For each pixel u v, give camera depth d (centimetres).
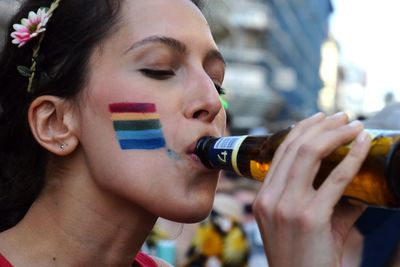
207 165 111
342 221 102
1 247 115
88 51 113
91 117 111
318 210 88
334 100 5638
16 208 126
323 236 88
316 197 89
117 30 112
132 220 113
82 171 114
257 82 2923
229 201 304
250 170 112
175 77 113
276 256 91
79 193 114
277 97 3011
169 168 108
